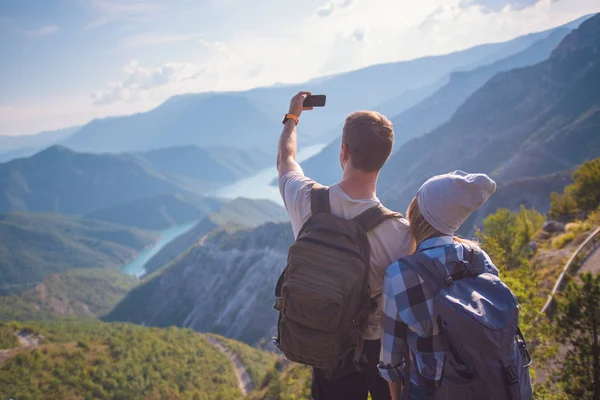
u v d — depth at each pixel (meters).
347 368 3.63
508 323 3.02
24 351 139.00
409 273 3.21
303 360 3.36
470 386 2.95
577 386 10.01
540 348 11.07
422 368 3.12
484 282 3.24
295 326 3.26
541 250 29.38
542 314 11.27
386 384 3.78
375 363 3.73
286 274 3.44
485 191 3.27
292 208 3.82
